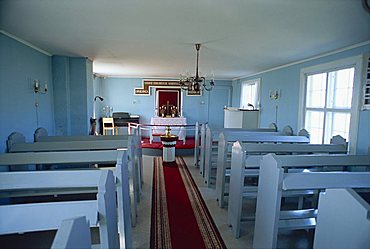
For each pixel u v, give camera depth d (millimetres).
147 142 6918
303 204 3053
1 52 2703
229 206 2602
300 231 2492
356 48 3109
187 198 3318
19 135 2977
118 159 1967
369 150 2795
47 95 3980
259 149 2818
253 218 2420
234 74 6711
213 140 4008
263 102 5859
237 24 2334
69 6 1923
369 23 2252
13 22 2344
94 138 3424
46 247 1332
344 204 1072
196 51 3654
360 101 3016
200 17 2152
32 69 3457
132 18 2199
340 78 3496
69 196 2590
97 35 2807
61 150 2900
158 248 2184
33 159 2324
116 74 7516
